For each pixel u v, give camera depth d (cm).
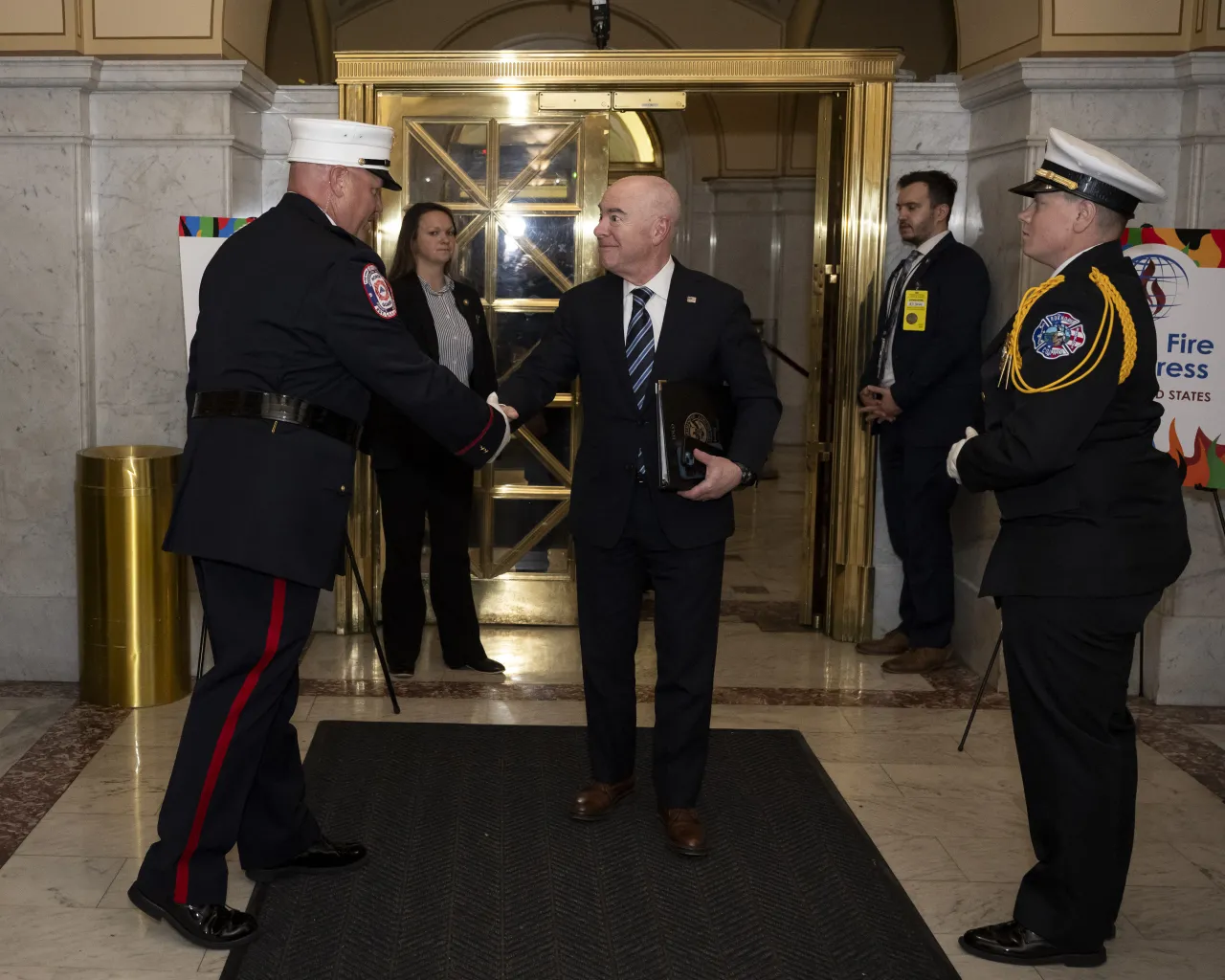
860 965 252
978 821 322
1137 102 414
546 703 408
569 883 284
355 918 267
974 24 462
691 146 1085
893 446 462
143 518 390
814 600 506
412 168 483
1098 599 240
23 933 259
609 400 289
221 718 250
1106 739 247
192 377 263
